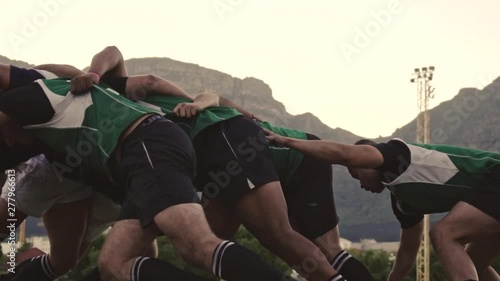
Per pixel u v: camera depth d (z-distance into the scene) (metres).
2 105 4.47
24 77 4.99
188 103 4.87
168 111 5.00
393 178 4.98
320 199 5.45
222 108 4.99
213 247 3.92
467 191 4.98
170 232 4.02
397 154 4.95
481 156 5.07
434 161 5.00
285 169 5.36
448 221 4.89
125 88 5.10
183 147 4.30
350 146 4.91
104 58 5.09
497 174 4.96
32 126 4.55
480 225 4.85
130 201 4.31
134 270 4.02
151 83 5.11
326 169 5.50
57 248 5.72
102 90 4.59
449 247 4.82
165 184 4.09
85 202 5.66
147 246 4.25
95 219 5.91
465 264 4.75
